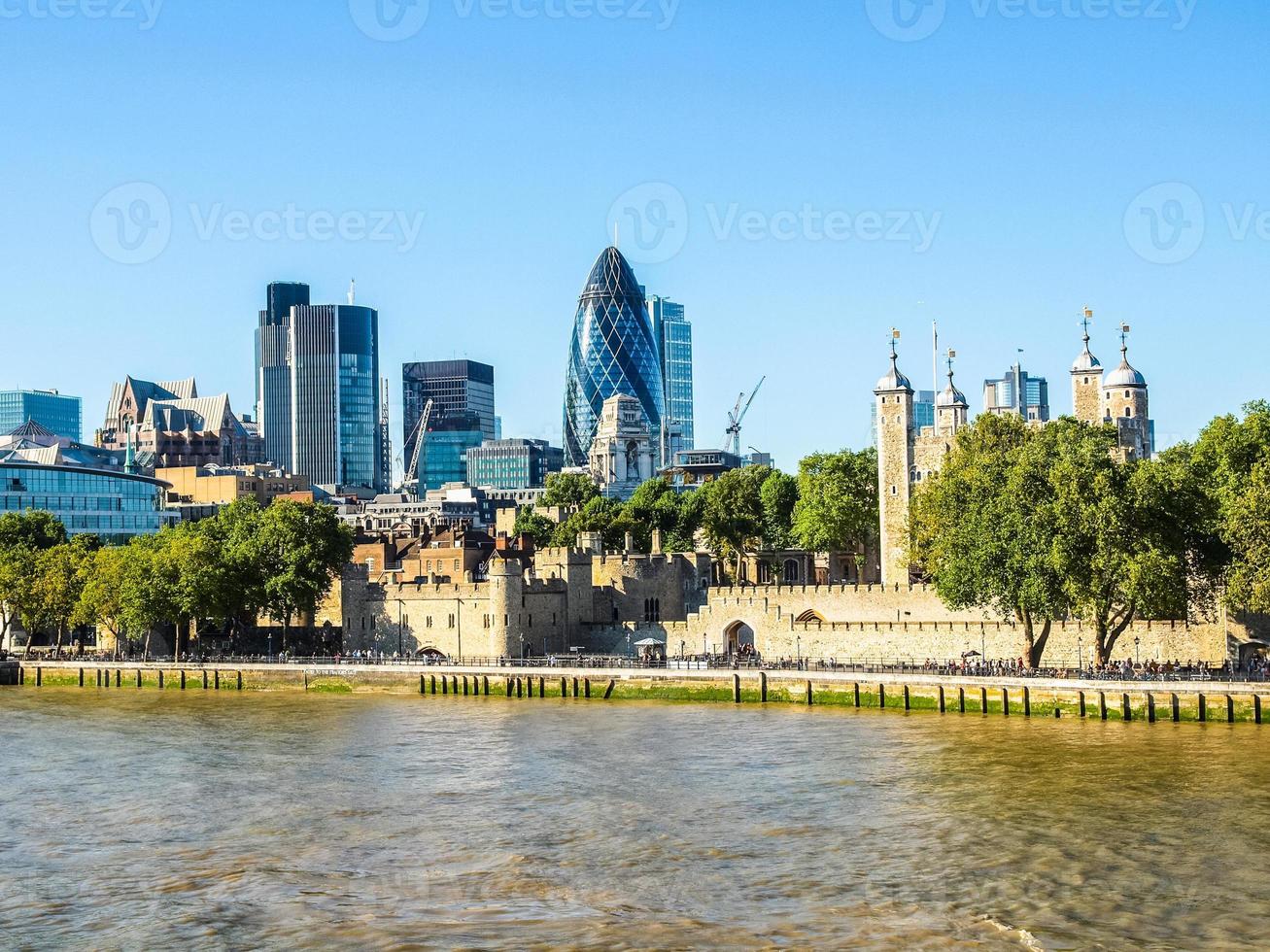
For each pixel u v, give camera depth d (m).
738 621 185.25
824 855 89.00
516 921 76.81
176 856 91.31
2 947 74.31
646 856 89.25
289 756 127.00
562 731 138.12
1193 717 134.12
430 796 108.00
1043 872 84.62
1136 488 141.12
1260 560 135.75
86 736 141.00
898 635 170.25
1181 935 74.19
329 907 79.75
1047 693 140.62
